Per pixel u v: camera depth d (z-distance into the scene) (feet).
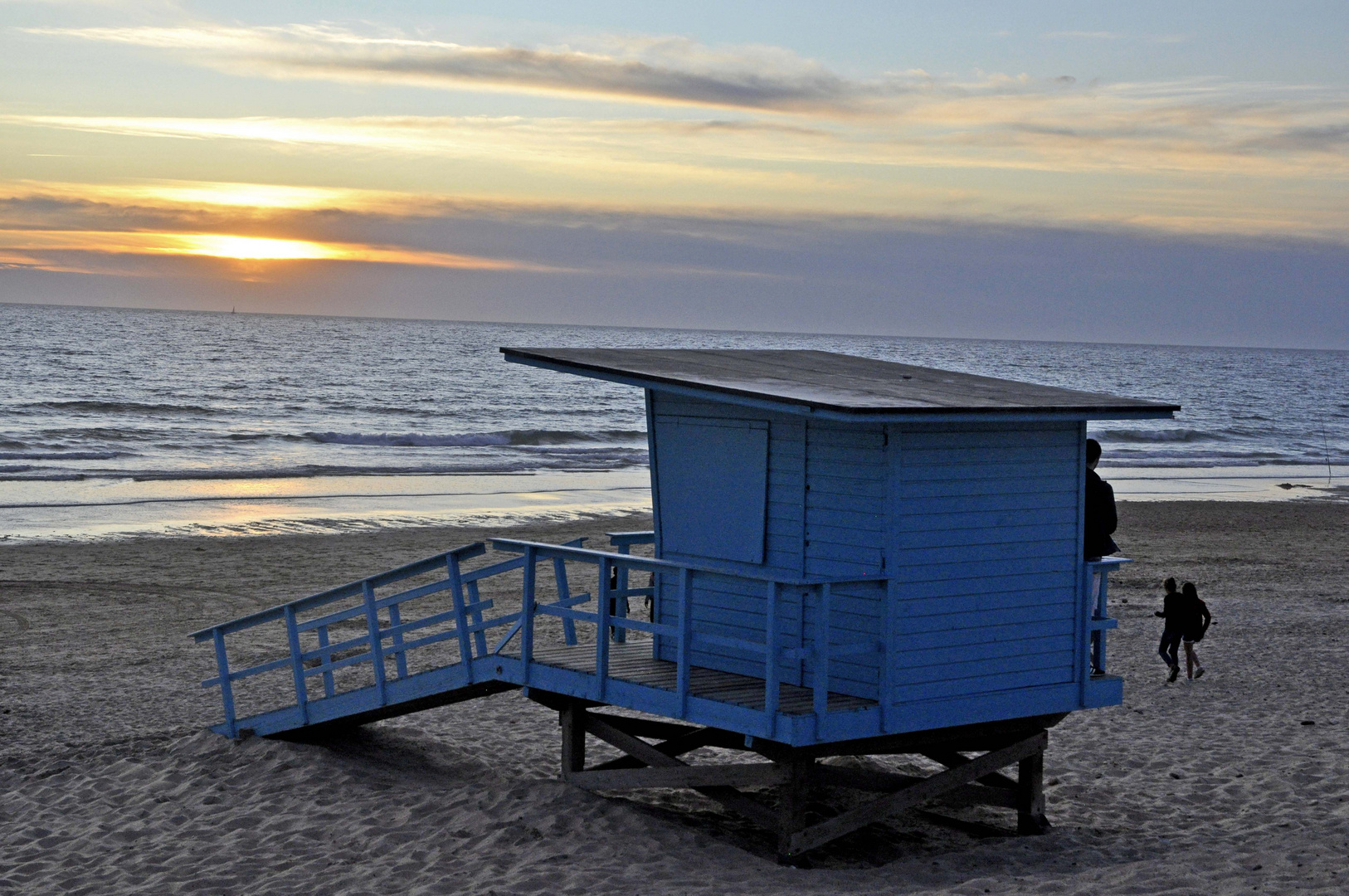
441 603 65.57
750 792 33.71
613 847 26.25
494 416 229.66
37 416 187.11
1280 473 169.89
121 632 56.54
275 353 442.50
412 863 25.86
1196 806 31.94
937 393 27.40
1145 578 78.02
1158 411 28.45
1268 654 54.85
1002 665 27.27
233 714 37.29
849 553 26.11
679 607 28.12
